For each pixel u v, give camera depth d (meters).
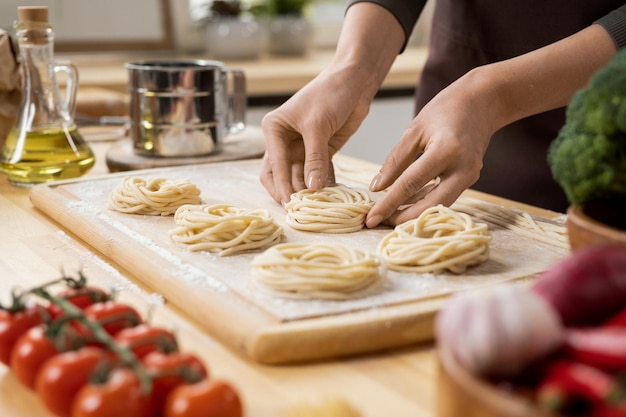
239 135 1.95
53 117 1.50
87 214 1.30
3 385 0.77
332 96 1.39
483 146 1.21
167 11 3.36
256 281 0.97
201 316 0.91
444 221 1.15
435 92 1.84
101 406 0.61
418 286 0.99
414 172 1.19
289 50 3.51
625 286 0.64
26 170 1.51
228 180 1.55
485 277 1.03
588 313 0.64
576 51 1.24
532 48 1.66
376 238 1.21
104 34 3.24
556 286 0.65
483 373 0.57
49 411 0.71
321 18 3.89
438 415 0.61
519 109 1.25
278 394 0.75
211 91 1.67
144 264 1.06
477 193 1.49
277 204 1.39
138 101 1.65
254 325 0.84
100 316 0.75
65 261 1.14
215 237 1.14
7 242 1.23
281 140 1.40
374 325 0.83
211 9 3.39
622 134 0.84
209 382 0.64
